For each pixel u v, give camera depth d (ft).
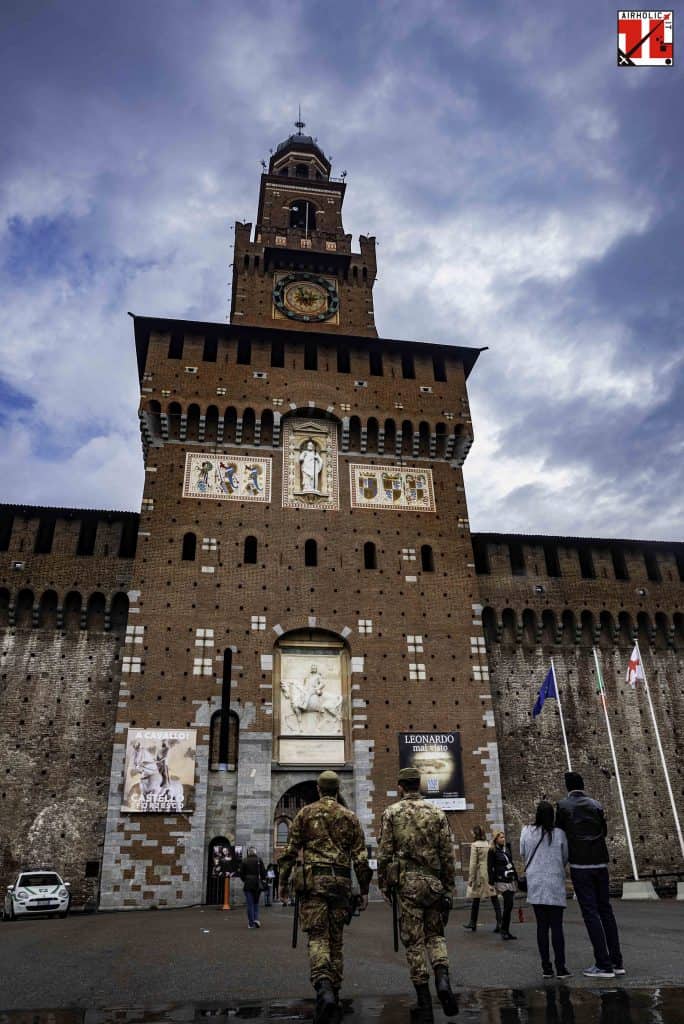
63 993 38.81
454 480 156.04
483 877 69.10
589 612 157.89
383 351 165.99
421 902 31.48
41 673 134.62
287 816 124.88
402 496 151.74
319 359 161.38
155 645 129.08
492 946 56.59
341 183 207.92
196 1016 31.76
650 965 42.63
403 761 128.47
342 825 31.68
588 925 39.34
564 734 138.10
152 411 148.56
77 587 139.74
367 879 31.71
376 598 140.67
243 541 140.87
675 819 136.26
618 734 150.92
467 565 147.64
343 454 153.48
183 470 145.18
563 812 41.57
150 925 82.07
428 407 160.86
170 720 124.36
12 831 124.36
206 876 116.67
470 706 134.92
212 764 123.85
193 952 55.62
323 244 187.62
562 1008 30.35
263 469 148.36
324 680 133.39
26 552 140.56
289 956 53.01
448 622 141.28
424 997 30.37
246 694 128.47
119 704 123.65
